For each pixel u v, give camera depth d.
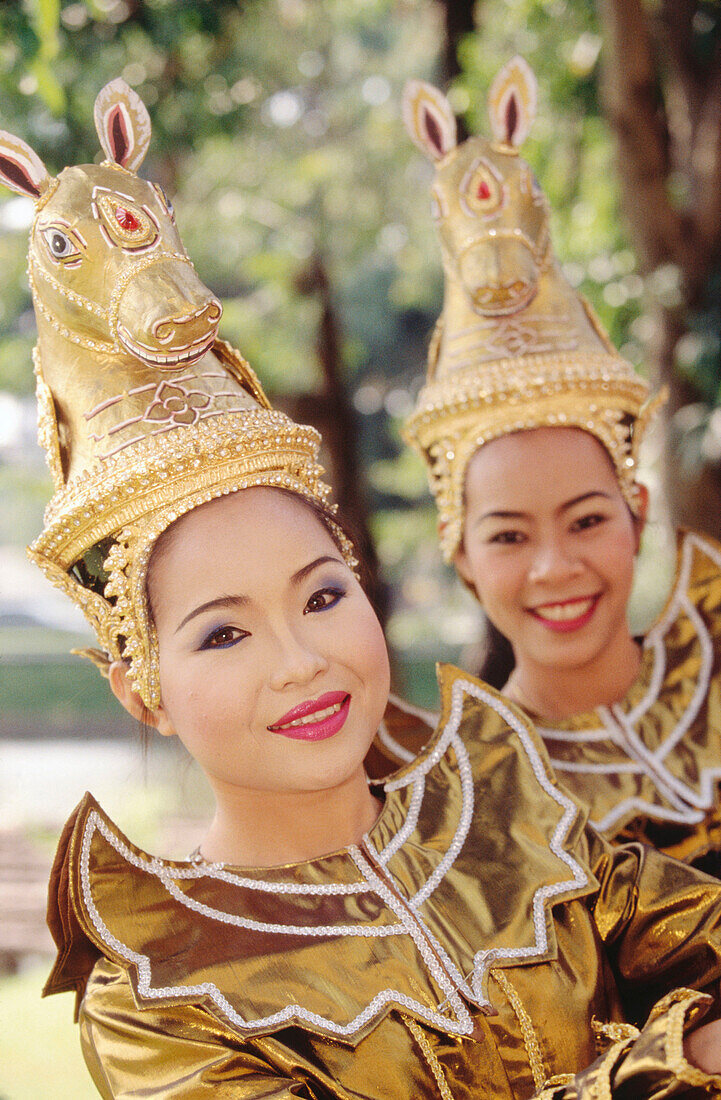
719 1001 1.37
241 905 1.36
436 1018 1.31
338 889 1.39
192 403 1.40
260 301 7.84
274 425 1.40
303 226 7.61
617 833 1.90
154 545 1.37
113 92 1.46
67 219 1.38
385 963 1.33
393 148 9.23
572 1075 1.27
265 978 1.29
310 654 1.33
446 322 2.08
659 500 4.54
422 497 13.62
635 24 4.11
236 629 1.34
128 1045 1.26
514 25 5.30
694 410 4.15
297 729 1.34
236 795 1.42
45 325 1.45
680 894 1.47
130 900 1.33
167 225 1.41
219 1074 1.23
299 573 1.35
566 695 2.05
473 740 1.59
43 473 8.39
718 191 4.25
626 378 1.99
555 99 5.04
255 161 7.56
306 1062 1.26
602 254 5.09
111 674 1.47
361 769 1.50
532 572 1.93
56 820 6.14
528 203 1.94
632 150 4.29
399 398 15.05
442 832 1.49
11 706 10.75
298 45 7.71
